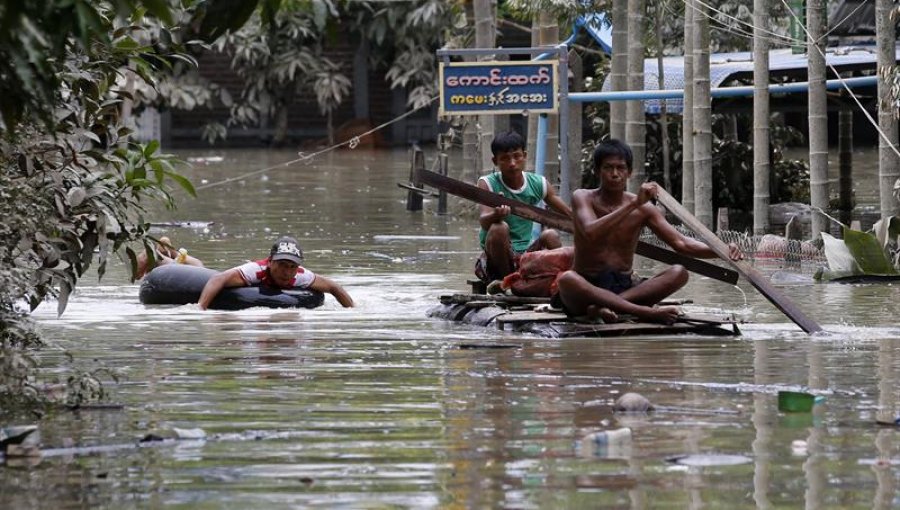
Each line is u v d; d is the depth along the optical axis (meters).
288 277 26.17
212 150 92.38
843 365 19.12
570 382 17.84
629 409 15.92
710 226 38.94
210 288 25.98
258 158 83.50
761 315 24.83
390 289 29.23
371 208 51.31
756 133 38.81
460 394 17.03
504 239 25.58
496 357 19.92
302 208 51.12
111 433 14.94
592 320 22.61
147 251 20.44
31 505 12.37
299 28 89.62
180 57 19.95
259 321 24.08
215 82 95.50
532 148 43.84
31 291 18.58
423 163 50.66
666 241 23.09
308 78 92.38
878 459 13.78
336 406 16.28
